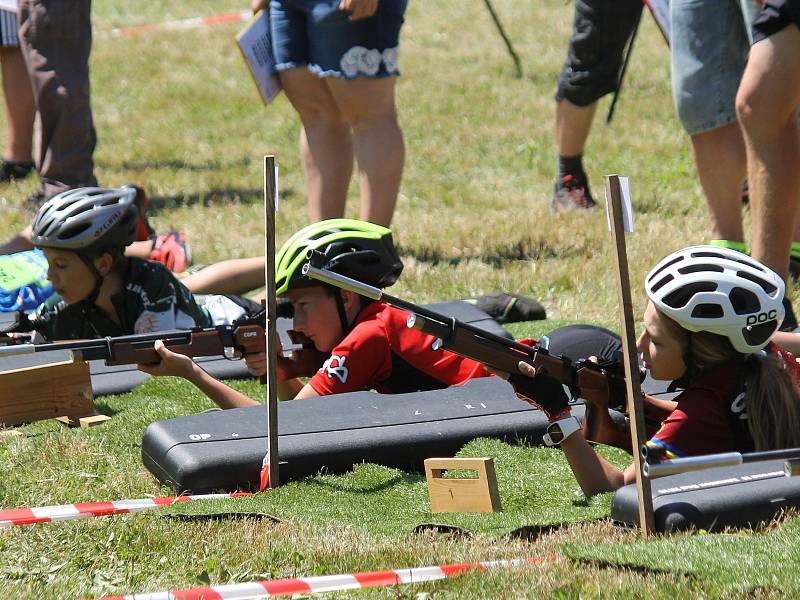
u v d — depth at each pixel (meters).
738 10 24.06
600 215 36.91
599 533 13.22
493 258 32.50
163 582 12.60
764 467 13.83
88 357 17.06
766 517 13.17
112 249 21.20
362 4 26.47
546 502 14.91
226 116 60.81
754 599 11.02
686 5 24.48
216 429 16.67
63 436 18.31
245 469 16.05
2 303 24.86
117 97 65.62
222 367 22.06
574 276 30.17
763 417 13.69
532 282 30.06
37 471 16.95
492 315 26.16
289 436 16.58
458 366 19.03
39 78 34.25
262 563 12.96
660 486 13.39
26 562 13.30
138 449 17.91
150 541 13.60
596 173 45.09
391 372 18.75
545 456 16.73
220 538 13.61
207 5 97.75
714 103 24.27
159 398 20.62
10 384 19.19
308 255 18.22
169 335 17.84
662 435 13.91
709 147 24.75
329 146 29.34
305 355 19.03
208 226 38.09
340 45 27.38
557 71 70.25
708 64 24.06
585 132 37.91
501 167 48.28
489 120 57.84
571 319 26.77
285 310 19.27
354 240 18.56
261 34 28.31
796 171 20.17
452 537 13.53
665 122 55.03
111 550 13.50
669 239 33.19
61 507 14.74
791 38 19.66
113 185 45.12
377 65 27.75
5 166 45.38
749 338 13.73
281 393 19.80
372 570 12.63
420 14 90.75
